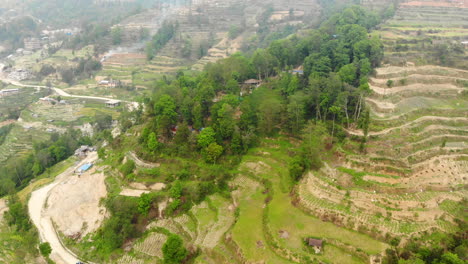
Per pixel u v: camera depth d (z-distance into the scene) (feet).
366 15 443.73
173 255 201.46
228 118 282.97
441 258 163.53
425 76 294.46
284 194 234.38
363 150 232.73
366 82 283.59
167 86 363.76
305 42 390.83
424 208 194.29
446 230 183.11
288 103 295.89
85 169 324.80
